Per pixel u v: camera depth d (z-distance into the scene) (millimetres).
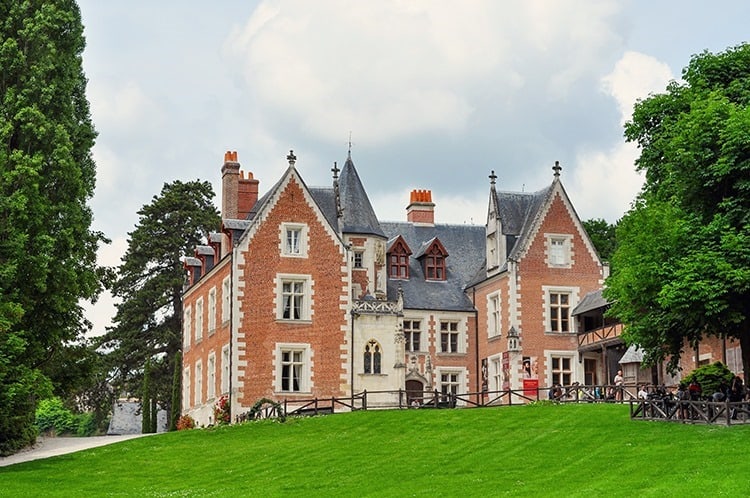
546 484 25750
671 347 34375
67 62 40000
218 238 55062
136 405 86062
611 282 37500
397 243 58562
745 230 31766
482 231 62875
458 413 39438
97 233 41219
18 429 39719
